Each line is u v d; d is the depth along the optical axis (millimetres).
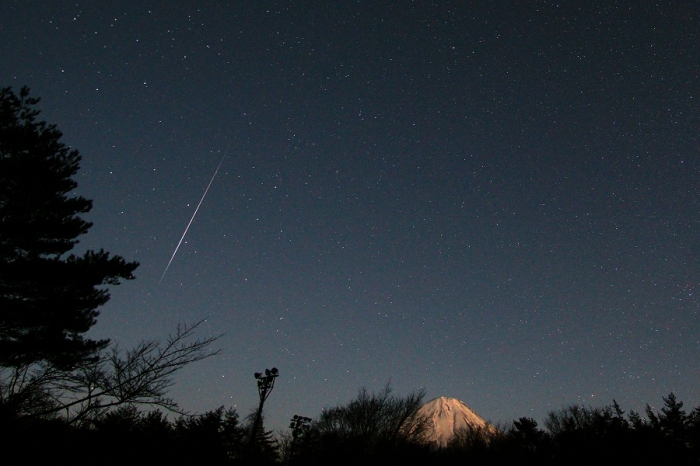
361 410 26609
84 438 8539
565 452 23797
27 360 13633
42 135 17891
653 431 22953
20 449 7078
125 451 9703
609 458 22375
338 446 23859
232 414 22172
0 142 17016
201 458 13859
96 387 7707
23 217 16578
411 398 28188
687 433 25000
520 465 25609
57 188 17469
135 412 10086
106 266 16688
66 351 13773
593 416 26766
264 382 17781
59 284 15914
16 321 14539
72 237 17531
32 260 15773
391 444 25453
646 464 21938
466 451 30094
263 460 21375
